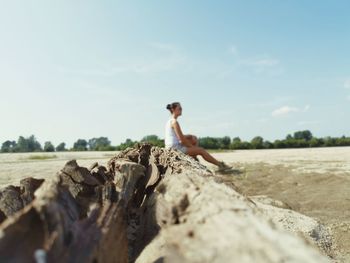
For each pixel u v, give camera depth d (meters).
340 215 5.99
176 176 2.92
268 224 1.91
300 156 16.19
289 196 7.43
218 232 1.78
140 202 3.98
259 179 9.30
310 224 4.89
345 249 4.57
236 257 1.54
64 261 1.81
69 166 3.34
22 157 23.02
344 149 23.00
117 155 5.53
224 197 2.29
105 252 2.26
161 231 2.62
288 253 1.54
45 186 2.45
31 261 1.69
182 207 2.38
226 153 22.12
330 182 8.65
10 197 3.14
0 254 1.62
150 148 5.54
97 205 2.99
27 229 1.81
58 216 1.86
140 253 2.91
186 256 1.69
